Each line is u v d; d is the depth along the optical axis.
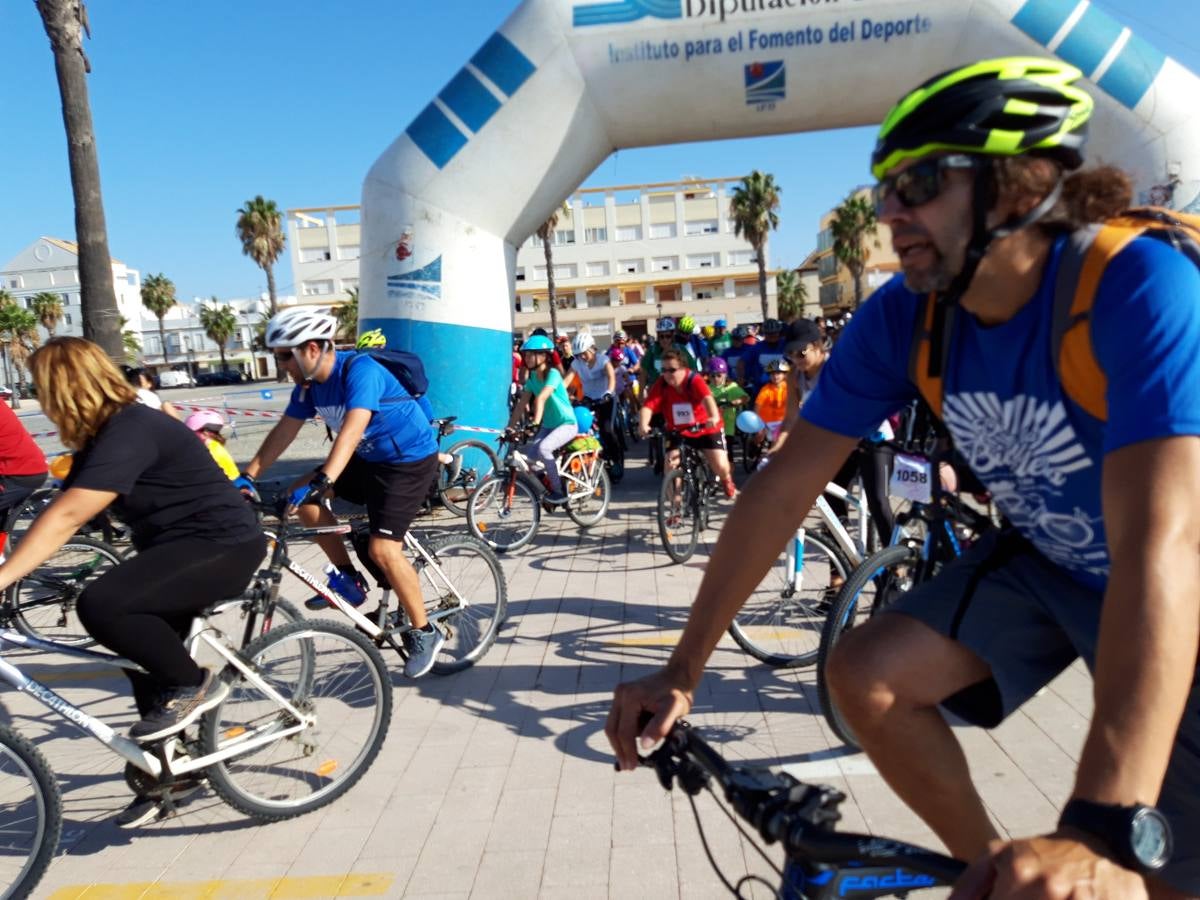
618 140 8.58
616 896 2.65
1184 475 1.07
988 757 3.33
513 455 7.34
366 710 3.55
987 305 1.36
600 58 7.90
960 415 1.50
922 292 1.34
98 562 5.55
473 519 7.25
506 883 2.75
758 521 1.61
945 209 1.27
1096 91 7.48
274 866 2.94
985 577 1.54
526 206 8.62
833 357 1.66
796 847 1.17
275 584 3.53
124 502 2.97
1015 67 1.24
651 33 7.79
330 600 3.95
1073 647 1.55
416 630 4.20
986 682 1.48
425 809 3.23
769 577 4.59
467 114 8.13
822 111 8.11
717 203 57.69
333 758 3.45
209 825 3.23
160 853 3.06
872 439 4.39
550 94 8.02
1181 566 1.03
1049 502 1.43
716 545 1.63
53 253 73.69
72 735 4.06
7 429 5.85
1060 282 1.27
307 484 3.69
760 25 7.72
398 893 2.75
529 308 58.75
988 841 1.41
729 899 2.61
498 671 4.52
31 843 2.93
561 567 6.58
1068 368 1.28
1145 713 0.97
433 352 8.59
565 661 4.61
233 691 3.24
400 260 8.48
